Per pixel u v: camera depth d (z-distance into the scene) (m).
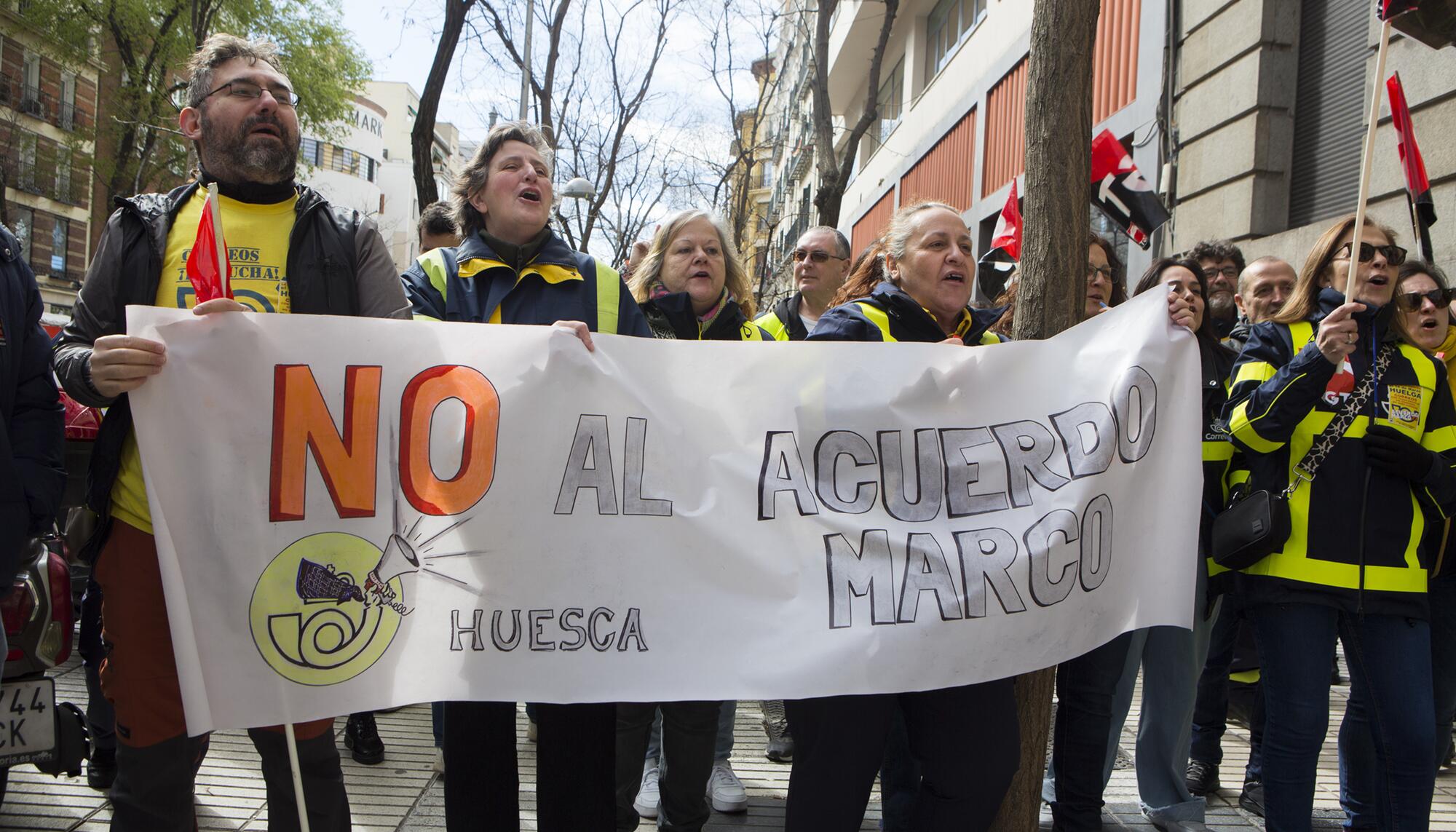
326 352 2.66
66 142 31.11
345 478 2.65
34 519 2.66
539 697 2.70
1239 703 5.32
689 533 2.80
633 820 3.58
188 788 2.63
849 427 2.88
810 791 2.76
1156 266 4.10
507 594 2.72
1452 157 6.90
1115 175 4.31
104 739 3.90
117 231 2.66
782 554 2.81
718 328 4.14
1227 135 9.46
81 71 34.06
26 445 2.67
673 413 2.84
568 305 3.04
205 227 2.56
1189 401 3.05
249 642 2.57
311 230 2.79
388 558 2.67
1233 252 5.10
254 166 2.69
